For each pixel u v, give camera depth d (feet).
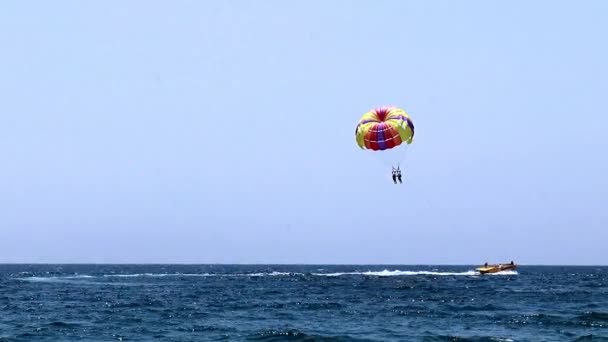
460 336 234.38
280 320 283.38
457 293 453.17
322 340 223.71
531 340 225.35
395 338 229.04
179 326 262.06
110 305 357.61
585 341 223.10
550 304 362.53
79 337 233.35
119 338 230.48
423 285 565.94
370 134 396.78
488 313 310.45
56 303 373.40
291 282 649.61
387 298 407.23
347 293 459.32
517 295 433.07
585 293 459.32
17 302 380.99
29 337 233.35
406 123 395.96
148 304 363.97
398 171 388.37
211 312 317.22
